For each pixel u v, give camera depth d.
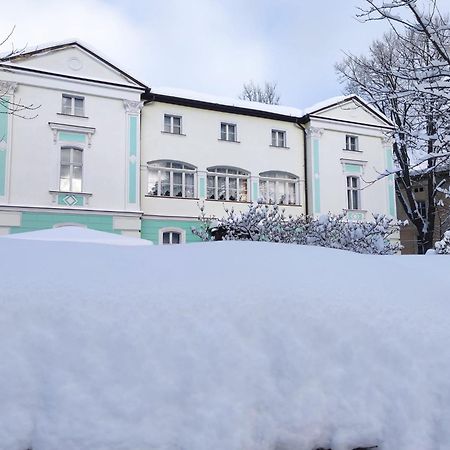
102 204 15.13
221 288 2.01
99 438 1.54
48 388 1.61
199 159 17.08
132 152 15.73
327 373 1.81
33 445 1.53
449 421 1.74
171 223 16.33
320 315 1.94
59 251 2.43
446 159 7.29
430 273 2.89
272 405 1.71
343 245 8.96
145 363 1.70
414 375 1.84
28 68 14.48
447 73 6.34
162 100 16.66
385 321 1.98
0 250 2.36
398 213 24.67
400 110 8.16
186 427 1.61
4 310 1.74
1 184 13.91
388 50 10.59
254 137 18.19
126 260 2.35
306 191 18.73
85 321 1.77
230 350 1.78
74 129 15.02
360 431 1.73
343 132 19.34
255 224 9.88
